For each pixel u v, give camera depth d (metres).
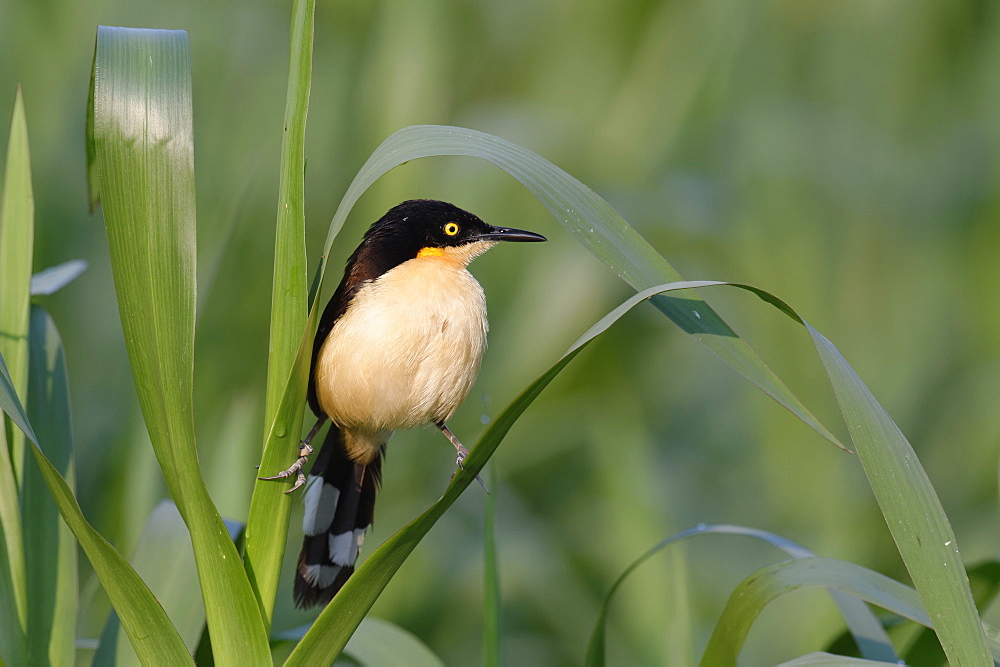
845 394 4.14
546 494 12.38
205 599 4.31
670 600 8.23
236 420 8.08
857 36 13.86
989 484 11.66
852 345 11.68
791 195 11.58
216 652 4.37
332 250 10.98
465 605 11.08
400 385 6.41
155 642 4.25
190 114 4.15
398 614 10.25
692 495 12.29
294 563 10.55
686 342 13.74
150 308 4.11
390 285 6.60
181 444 4.12
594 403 11.98
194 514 4.18
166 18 11.89
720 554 11.52
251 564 4.56
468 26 13.23
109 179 4.09
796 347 10.95
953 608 3.97
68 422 5.74
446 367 6.51
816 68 13.84
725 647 5.46
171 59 4.18
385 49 11.23
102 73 4.11
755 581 5.40
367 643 6.10
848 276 11.80
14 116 5.54
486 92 13.54
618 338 12.70
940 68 14.12
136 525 8.19
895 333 11.83
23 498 5.49
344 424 6.55
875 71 13.92
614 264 4.49
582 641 10.95
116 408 10.30
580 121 12.97
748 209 11.69
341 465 6.64
